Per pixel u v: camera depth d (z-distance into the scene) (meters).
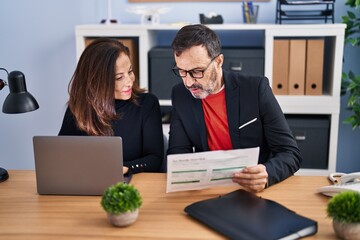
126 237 1.13
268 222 1.15
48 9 2.88
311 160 2.47
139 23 2.83
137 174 1.65
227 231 1.13
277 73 2.44
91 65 1.78
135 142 1.89
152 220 1.23
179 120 1.77
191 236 1.13
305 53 2.40
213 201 1.30
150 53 2.49
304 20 2.66
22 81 1.58
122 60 1.79
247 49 2.46
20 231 1.18
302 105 2.43
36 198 1.42
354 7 2.53
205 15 2.67
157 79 2.51
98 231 1.17
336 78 2.39
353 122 2.49
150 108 1.92
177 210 1.30
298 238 1.10
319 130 2.43
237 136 1.72
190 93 1.74
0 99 3.04
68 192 1.43
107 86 1.77
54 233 1.16
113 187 1.21
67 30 2.90
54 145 1.40
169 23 2.70
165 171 1.91
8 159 3.11
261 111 1.69
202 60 1.49
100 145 1.38
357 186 1.33
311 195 1.40
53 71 2.96
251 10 2.57
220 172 1.37
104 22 2.70
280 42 2.40
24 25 2.92
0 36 2.94
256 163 1.39
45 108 3.02
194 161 1.33
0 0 2.89
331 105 2.41
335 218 1.09
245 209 1.24
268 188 1.46
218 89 1.73
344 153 2.86
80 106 1.83
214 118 1.75
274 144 1.68
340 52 2.35
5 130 3.08
